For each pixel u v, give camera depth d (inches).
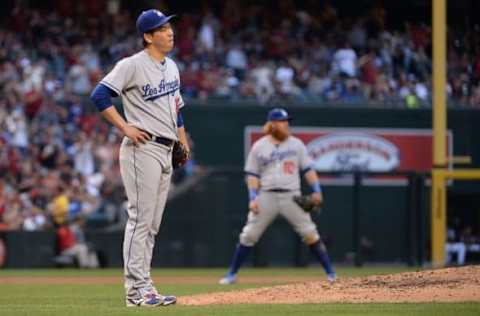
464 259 3088.1
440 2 2664.9
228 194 2878.9
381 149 3321.9
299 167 1919.3
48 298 1510.8
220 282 1969.7
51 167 3161.9
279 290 1342.3
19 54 3486.7
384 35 3513.8
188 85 3440.0
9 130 3189.0
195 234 2849.4
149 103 1193.4
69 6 3720.5
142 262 1203.9
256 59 3634.4
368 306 1150.3
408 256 3034.0
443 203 2726.4
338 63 3538.4
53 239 2787.9
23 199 2972.4
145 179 1193.4
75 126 3275.1
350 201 3102.9
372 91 3476.9
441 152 2716.5
